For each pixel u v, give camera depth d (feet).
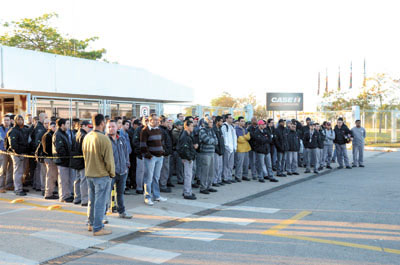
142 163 29.19
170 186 33.40
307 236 18.04
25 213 22.81
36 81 48.11
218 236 18.22
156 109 47.55
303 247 16.43
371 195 28.04
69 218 21.68
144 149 24.93
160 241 17.56
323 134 42.06
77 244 17.16
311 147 40.83
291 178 37.68
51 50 102.68
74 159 24.14
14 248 16.56
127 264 14.70
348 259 14.92
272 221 20.95
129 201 26.66
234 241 17.40
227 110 61.72
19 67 46.06
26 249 16.43
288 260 14.87
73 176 27.07
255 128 36.45
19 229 19.42
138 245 17.01
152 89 67.26
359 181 34.91
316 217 21.71
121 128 29.19
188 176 27.58
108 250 16.37
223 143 32.91
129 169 31.35
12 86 45.32
